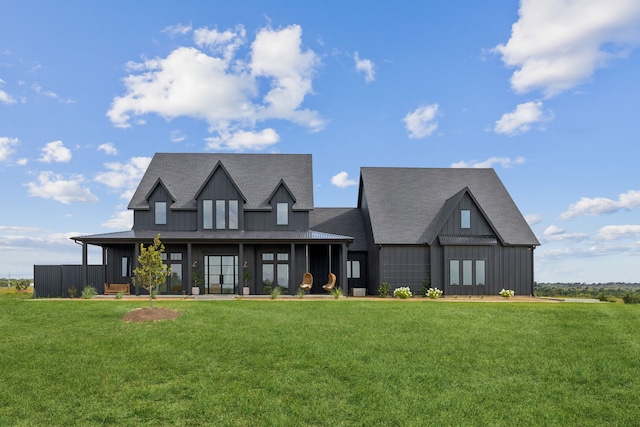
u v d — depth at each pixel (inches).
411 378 448.1
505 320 709.9
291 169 1386.6
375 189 1408.7
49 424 362.3
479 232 1267.2
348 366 476.7
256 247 1234.6
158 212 1249.4
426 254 1261.1
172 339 571.8
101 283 1190.3
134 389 423.5
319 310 784.3
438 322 684.7
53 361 493.4
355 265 1414.9
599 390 429.1
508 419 370.9
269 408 385.4
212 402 395.2
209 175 1246.9
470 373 465.7
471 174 1481.3
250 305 839.1
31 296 1187.3
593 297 1312.7
